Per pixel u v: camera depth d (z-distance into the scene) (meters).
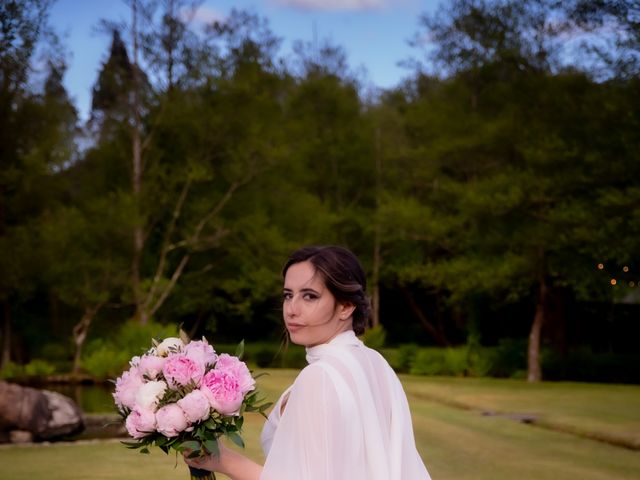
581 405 15.79
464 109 27.19
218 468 2.30
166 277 32.47
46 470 8.79
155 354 2.46
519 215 24.58
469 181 27.39
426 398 17.97
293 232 32.75
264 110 29.88
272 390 18.47
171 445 2.27
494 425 12.83
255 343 36.44
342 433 2.12
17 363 29.83
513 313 34.56
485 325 35.09
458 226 26.88
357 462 2.14
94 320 31.75
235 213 32.22
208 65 28.27
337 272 2.30
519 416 14.05
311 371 2.19
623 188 22.64
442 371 26.86
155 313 32.28
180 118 28.91
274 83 30.23
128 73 28.61
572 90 23.73
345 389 2.16
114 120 28.97
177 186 31.39
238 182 30.16
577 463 9.50
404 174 33.44
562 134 23.69
